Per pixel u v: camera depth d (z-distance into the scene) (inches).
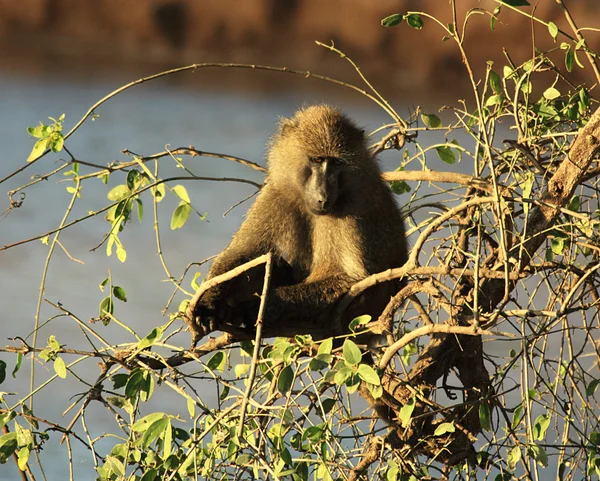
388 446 313.3
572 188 316.5
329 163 408.5
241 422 271.0
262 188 438.9
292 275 440.8
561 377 338.6
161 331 309.4
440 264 339.3
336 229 412.5
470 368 350.9
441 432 300.2
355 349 273.7
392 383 337.4
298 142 412.8
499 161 366.0
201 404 292.5
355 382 271.4
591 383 316.5
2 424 300.2
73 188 357.1
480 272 298.5
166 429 284.5
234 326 348.5
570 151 315.3
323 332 362.0
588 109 372.5
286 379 278.4
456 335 308.8
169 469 291.0
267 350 336.5
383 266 412.8
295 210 428.1
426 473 324.2
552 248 328.5
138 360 309.4
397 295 316.2
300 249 432.5
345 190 410.9
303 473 296.4
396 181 436.5
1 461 296.7
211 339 342.0
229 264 392.8
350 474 317.4
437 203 415.8
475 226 345.7
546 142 358.9
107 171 353.4
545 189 350.9
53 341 312.7
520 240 314.2
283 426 294.0
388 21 324.8
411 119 392.8
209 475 293.7
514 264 314.5
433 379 345.7
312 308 380.8
